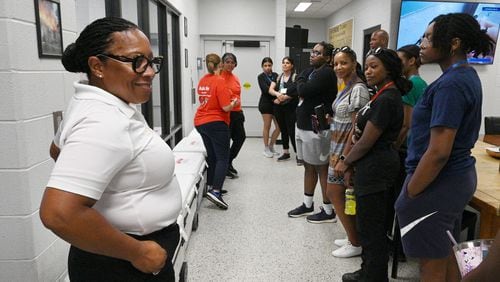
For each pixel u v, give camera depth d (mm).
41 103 1510
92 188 807
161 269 1039
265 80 5848
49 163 1583
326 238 3012
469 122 1504
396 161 2111
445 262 1642
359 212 2141
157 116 4477
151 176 961
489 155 2900
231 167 4715
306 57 7582
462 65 1492
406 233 1674
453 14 1503
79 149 811
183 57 5309
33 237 1471
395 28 5234
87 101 898
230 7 7148
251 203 3824
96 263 991
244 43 7309
